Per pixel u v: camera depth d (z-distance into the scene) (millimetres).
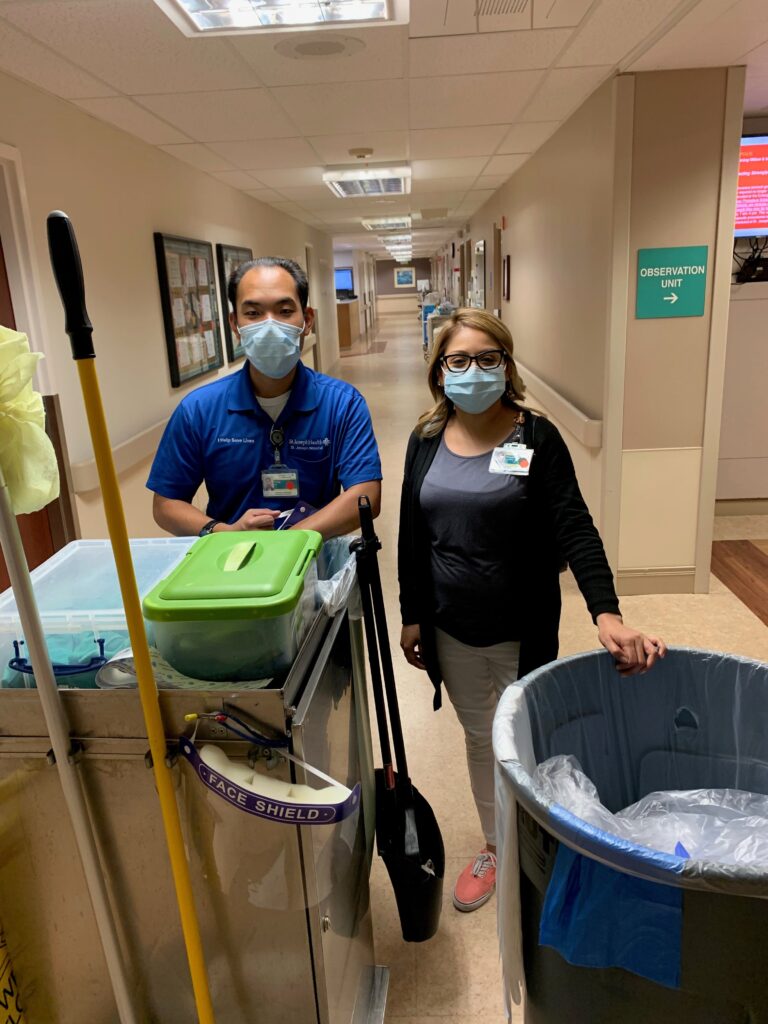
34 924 1148
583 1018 934
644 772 1292
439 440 1683
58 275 825
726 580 3863
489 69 3043
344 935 1288
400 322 27438
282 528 1635
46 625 1116
